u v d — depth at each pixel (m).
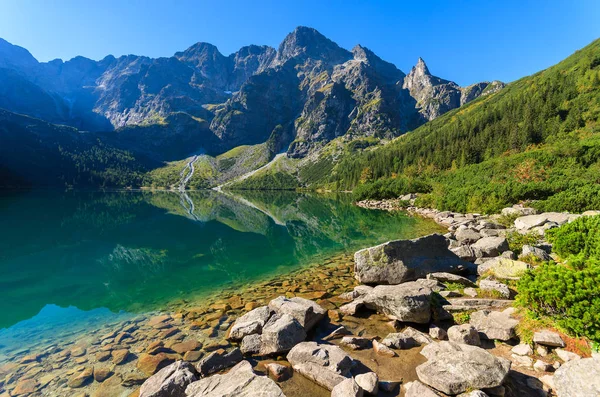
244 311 11.74
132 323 11.09
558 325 7.52
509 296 10.34
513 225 24.31
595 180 34.75
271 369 7.54
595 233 11.48
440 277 12.77
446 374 6.49
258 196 119.75
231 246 25.86
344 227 34.81
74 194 113.81
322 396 6.70
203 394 6.26
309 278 15.91
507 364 6.32
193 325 10.63
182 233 32.53
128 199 90.88
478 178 53.25
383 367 7.59
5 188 138.00
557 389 5.80
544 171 43.00
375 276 13.59
